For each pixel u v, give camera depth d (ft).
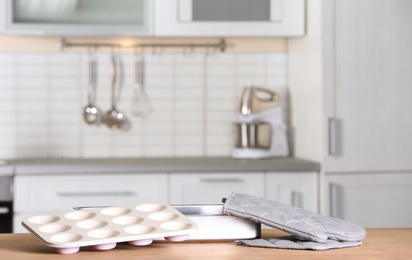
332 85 13.01
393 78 13.19
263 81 14.83
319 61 13.04
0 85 14.24
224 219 6.24
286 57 14.85
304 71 13.85
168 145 14.69
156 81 14.65
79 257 5.56
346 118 13.05
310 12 13.52
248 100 13.99
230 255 5.73
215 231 6.23
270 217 6.20
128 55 14.57
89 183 12.59
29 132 14.33
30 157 14.33
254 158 13.92
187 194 12.80
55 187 12.51
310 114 13.58
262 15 13.70
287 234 6.81
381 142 13.15
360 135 13.08
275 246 6.03
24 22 13.33
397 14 13.17
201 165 12.77
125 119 14.57
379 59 13.15
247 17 13.66
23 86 14.30
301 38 13.98
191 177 12.80
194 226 5.92
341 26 13.02
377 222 13.15
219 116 14.80
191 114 14.74
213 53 14.74
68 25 13.38
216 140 14.80
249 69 14.83
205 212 6.37
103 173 12.60
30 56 14.30
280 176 12.98
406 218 13.23
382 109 13.15
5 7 13.20
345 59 13.04
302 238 6.27
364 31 13.09
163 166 12.69
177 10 13.51
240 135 13.99
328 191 12.95
